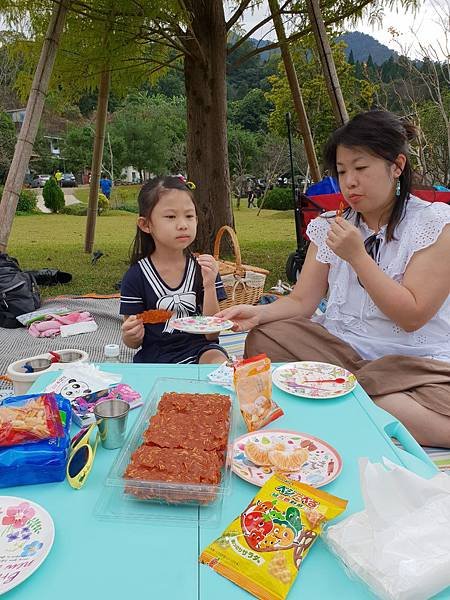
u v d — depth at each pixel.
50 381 1.78
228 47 8.19
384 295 2.02
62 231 13.30
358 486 1.20
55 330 3.93
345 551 0.95
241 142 23.30
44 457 1.20
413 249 2.12
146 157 31.17
